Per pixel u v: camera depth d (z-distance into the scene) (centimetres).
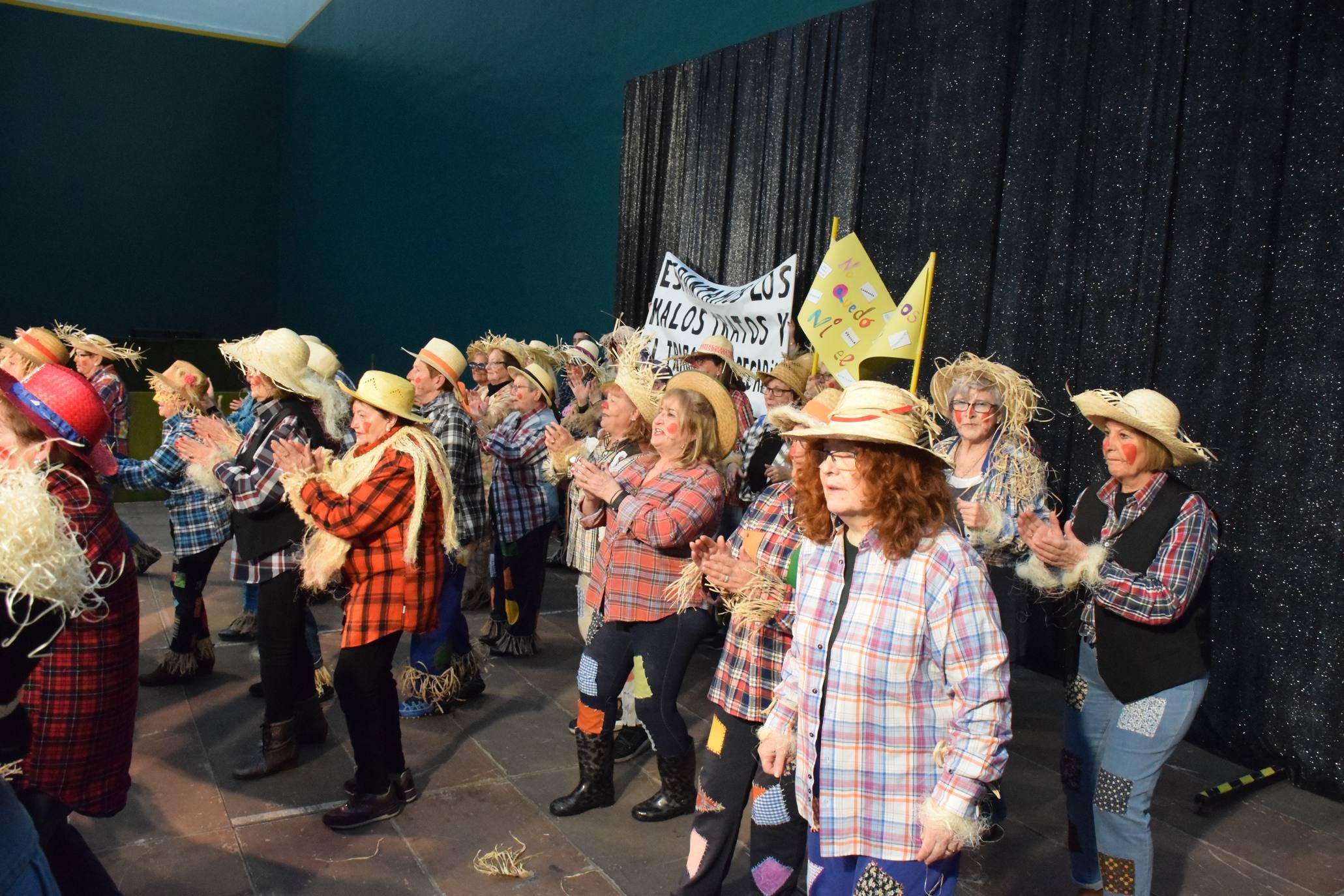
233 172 1878
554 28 1008
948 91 581
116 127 1756
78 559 182
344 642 340
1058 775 414
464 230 1205
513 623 536
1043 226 532
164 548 771
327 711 448
